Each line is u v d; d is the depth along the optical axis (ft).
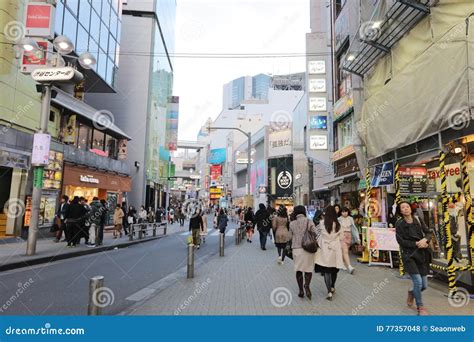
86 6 68.03
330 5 61.36
